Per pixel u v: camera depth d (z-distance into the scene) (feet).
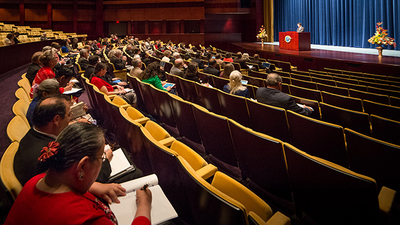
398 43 37.47
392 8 38.04
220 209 3.46
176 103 9.45
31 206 2.75
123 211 3.95
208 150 8.37
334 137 6.76
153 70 13.28
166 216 3.88
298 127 7.69
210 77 16.39
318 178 4.58
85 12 59.62
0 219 4.17
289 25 55.98
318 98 13.11
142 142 5.99
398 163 5.51
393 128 7.74
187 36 59.11
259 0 57.93
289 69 30.19
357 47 43.32
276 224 3.86
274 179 5.95
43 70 10.46
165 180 5.05
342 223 4.56
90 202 2.97
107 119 9.95
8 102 15.37
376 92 15.90
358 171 6.35
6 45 25.38
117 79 16.96
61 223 2.62
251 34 60.70
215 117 7.22
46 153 2.83
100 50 36.14
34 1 57.16
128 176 5.23
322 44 49.32
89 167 2.94
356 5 42.88
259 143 5.82
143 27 61.41
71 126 3.05
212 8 59.77
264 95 10.07
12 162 4.34
